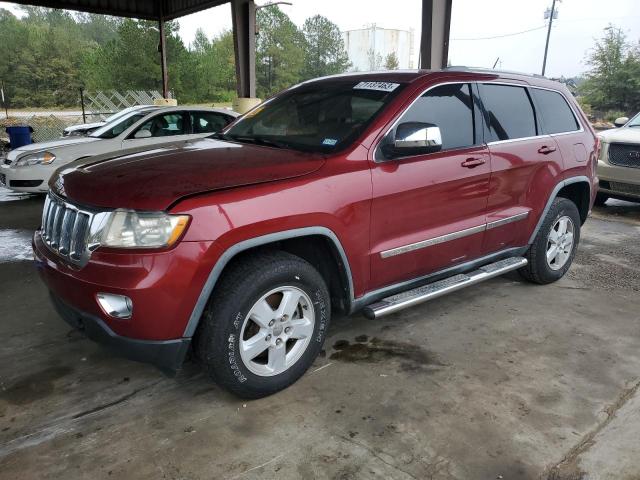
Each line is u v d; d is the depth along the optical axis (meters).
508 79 4.02
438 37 8.59
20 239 6.12
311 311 2.93
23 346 3.46
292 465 2.37
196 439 2.54
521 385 3.04
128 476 2.29
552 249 4.54
